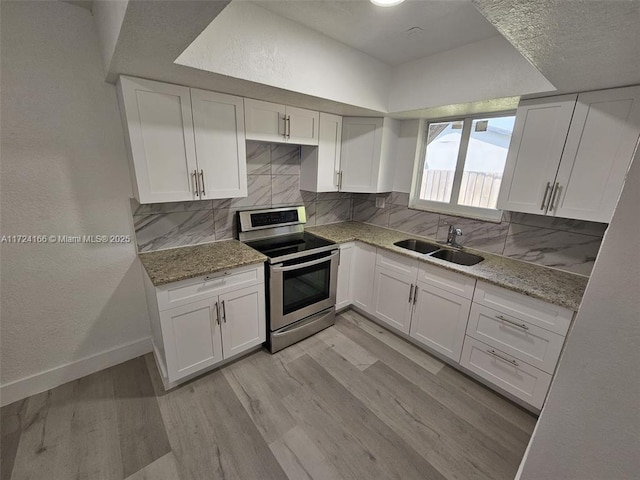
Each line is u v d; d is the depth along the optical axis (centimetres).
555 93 163
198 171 189
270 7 155
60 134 164
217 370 210
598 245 181
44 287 176
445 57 200
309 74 184
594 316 43
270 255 217
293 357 227
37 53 150
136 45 113
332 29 177
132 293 209
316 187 268
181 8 86
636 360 40
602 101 151
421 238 278
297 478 140
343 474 143
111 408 175
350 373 211
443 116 255
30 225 165
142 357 221
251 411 176
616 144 150
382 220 318
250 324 215
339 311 300
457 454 154
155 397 184
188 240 225
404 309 243
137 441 155
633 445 41
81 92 165
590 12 80
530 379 175
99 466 143
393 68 233
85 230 182
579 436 47
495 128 231
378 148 273
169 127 172
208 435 160
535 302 166
